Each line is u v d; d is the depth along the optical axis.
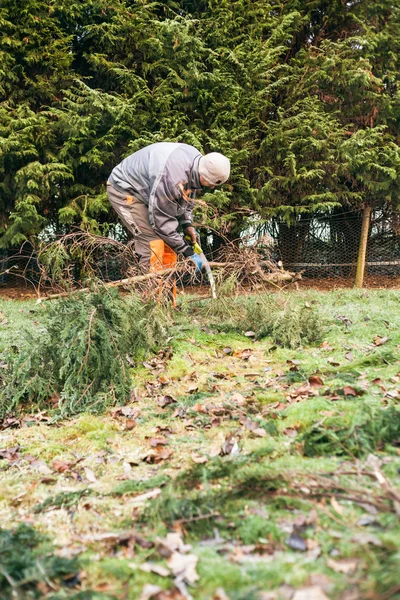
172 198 4.75
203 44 7.76
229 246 5.55
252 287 5.39
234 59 7.70
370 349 4.38
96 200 7.72
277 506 2.05
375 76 8.84
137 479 2.56
